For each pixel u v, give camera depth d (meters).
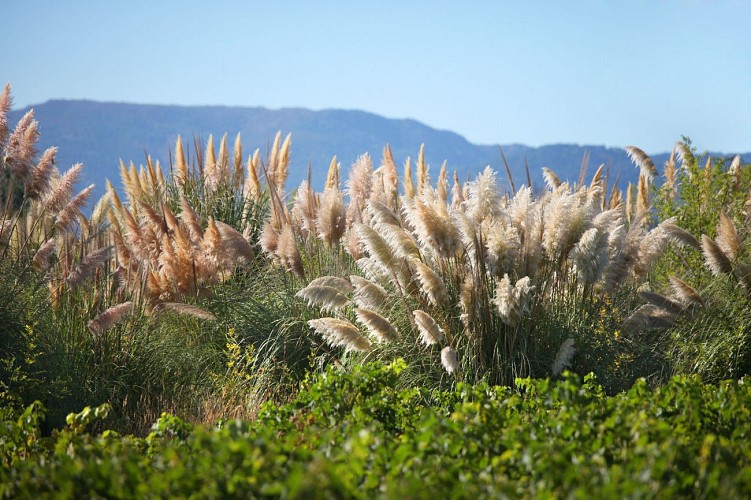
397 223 12.57
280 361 12.77
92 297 12.64
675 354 12.73
